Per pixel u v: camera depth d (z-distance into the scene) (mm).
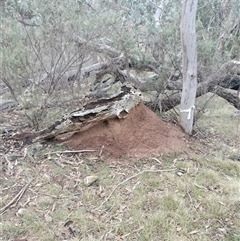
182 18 3416
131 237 2127
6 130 3572
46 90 3812
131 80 4328
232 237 2170
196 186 2770
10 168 2805
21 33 3617
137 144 3225
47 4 3598
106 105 3133
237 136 4359
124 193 2594
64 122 3105
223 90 4785
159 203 2486
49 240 2057
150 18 4496
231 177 3031
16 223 2186
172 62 4000
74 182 2693
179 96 4293
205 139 4031
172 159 3193
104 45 4348
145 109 3574
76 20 3648
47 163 2920
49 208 2361
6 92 4207
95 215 2318
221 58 4125
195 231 2217
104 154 3094
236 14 5703
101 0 4664
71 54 3977
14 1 3754
